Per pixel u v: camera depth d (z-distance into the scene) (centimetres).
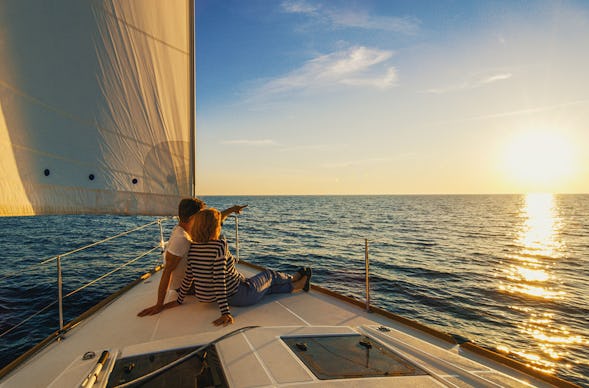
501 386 163
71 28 296
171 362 178
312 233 2558
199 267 291
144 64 343
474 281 1176
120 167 335
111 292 900
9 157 261
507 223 3872
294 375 155
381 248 1873
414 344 215
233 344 191
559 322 816
